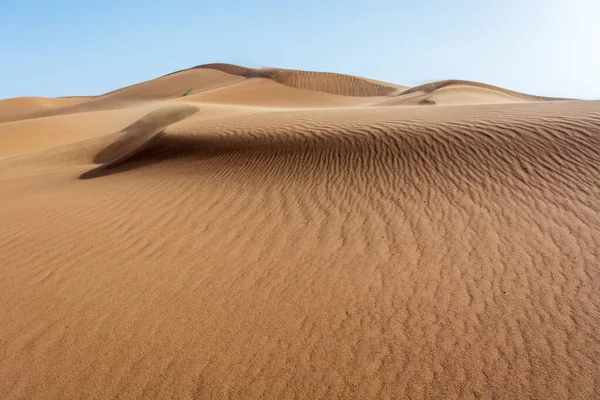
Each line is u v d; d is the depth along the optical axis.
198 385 3.95
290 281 5.52
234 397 3.80
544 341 4.17
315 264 5.89
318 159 10.43
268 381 3.95
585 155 8.31
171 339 4.55
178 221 7.86
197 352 4.35
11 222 8.36
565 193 7.22
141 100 77.88
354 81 72.56
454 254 5.84
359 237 6.58
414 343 4.27
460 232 6.42
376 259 5.89
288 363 4.14
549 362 3.92
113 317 4.99
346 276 5.53
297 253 6.25
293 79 70.94
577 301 4.70
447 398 3.65
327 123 13.03
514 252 5.75
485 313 4.62
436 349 4.17
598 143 8.60
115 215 8.39
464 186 8.00
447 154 9.35
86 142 25.55
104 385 4.01
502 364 3.94
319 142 11.32
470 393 3.68
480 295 4.93
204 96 58.41
